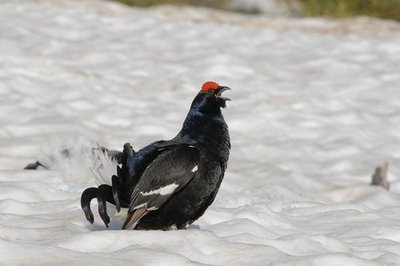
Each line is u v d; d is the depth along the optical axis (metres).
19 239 6.83
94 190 6.63
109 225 7.37
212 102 6.97
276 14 30.52
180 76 18.27
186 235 6.77
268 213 8.39
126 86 16.98
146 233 6.73
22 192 8.57
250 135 14.29
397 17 30.42
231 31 24.09
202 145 6.86
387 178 12.11
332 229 8.16
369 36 25.27
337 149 13.55
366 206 9.24
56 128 12.84
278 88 17.80
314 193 11.05
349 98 17.33
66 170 9.50
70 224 7.35
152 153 6.85
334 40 23.58
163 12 27.48
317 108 16.34
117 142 12.34
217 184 6.93
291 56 21.14
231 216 8.08
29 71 17.16
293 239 7.19
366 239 7.71
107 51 20.36
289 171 11.80
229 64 19.34
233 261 6.48
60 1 27.16
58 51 19.81
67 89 15.99
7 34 21.05
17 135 12.38
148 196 6.66
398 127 15.26
